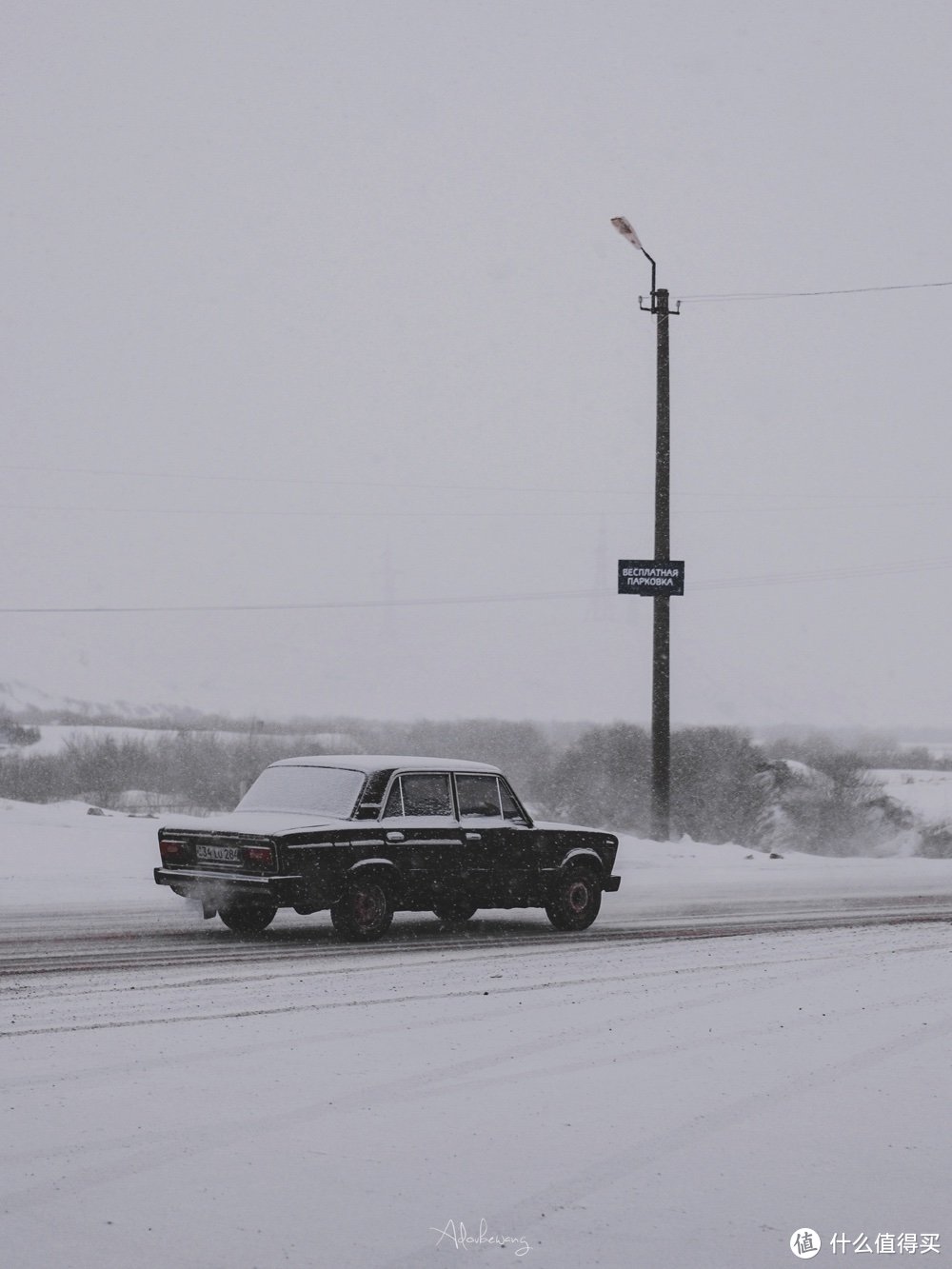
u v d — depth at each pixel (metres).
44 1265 10.50
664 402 57.88
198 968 24.45
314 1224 11.34
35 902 34.91
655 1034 19.09
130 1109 14.72
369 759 29.72
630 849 55.25
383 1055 17.55
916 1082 16.20
